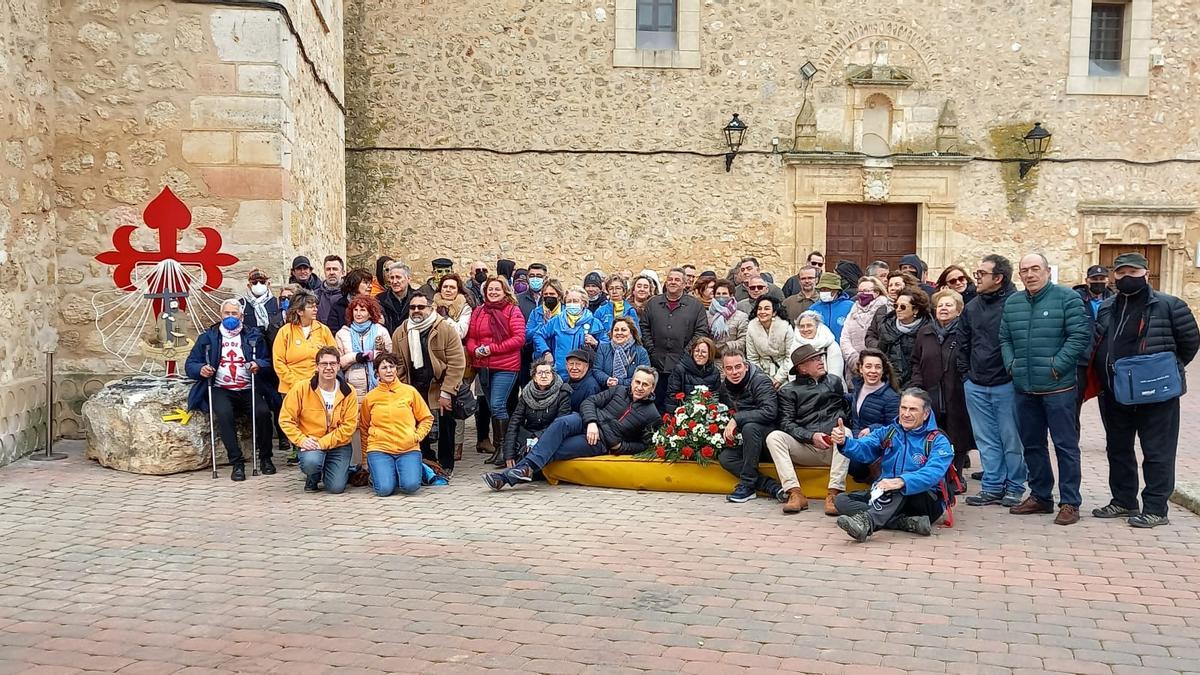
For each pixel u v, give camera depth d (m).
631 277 11.96
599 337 6.83
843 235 12.63
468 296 7.54
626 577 4.29
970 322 5.76
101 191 7.09
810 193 12.35
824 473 5.76
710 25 12.13
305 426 5.84
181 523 5.13
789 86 12.25
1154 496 5.16
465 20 11.89
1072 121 12.52
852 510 5.14
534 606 3.90
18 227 6.53
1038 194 12.58
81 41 7.02
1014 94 12.45
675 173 12.24
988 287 5.63
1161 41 12.49
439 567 4.41
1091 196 12.63
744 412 5.80
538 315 7.18
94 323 7.12
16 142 6.47
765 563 4.52
